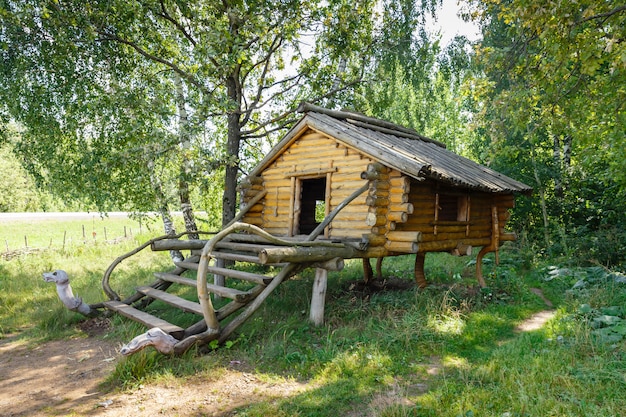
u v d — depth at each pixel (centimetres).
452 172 813
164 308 859
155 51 1288
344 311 762
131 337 675
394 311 744
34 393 493
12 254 1642
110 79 1183
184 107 1292
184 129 1104
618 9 760
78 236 2391
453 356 588
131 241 1980
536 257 1341
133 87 1226
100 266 1391
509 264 1270
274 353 585
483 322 724
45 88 1130
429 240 829
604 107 925
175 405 450
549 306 882
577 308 762
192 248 884
